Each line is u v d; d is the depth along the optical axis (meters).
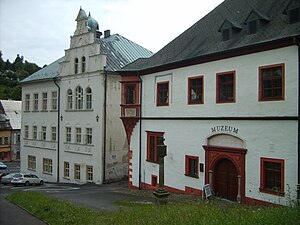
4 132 71.94
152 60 26.70
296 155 16.42
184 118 22.91
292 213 9.80
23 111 46.22
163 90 25.02
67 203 17.31
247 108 18.72
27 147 45.34
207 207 13.29
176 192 23.62
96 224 11.84
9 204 18.42
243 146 19.00
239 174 19.14
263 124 17.95
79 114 36.34
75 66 37.25
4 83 115.81
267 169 17.86
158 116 25.25
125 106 27.47
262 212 10.64
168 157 24.36
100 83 33.78
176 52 24.80
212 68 20.89
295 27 16.66
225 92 20.19
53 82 40.09
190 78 22.50
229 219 9.77
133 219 11.87
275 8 19.44
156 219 11.27
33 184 36.75
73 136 37.19
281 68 17.12
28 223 13.40
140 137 27.06
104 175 33.66
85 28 35.69
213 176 20.97
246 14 21.42
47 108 41.38
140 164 27.05
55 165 39.97
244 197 18.86
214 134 20.69
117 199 21.36
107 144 33.94
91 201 20.20
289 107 16.72
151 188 25.95
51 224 13.09
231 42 20.03
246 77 18.80
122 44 39.94
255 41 18.16
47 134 41.38
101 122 33.62
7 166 65.06
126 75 27.45
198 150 21.92
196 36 24.52
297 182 16.28
